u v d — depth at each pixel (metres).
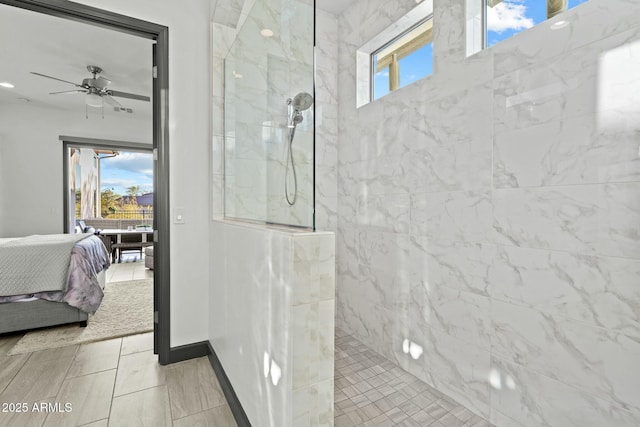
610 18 1.21
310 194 1.13
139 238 6.90
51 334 2.71
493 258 1.63
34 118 4.94
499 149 1.61
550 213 1.40
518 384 1.52
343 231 2.86
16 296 2.67
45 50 3.42
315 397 1.14
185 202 2.30
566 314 1.35
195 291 2.33
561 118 1.36
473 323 1.73
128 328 2.85
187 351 2.27
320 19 2.86
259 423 1.35
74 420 1.61
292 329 1.09
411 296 2.15
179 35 2.28
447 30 1.88
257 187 1.62
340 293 2.90
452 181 1.86
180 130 2.29
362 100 2.72
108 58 3.61
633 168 1.16
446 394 1.89
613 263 1.21
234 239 1.73
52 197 5.03
